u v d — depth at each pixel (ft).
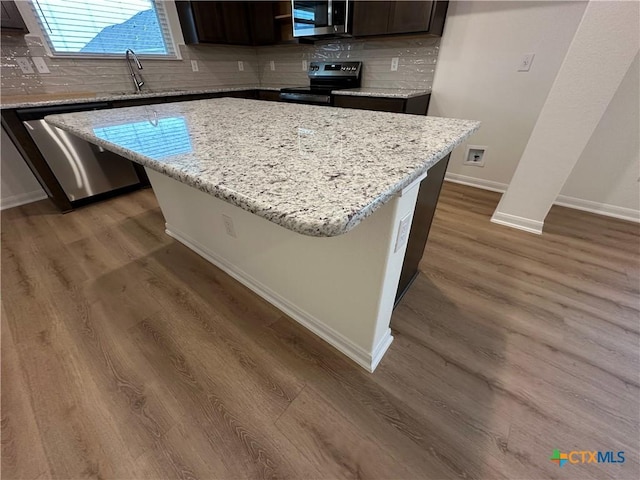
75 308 4.63
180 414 3.25
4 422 3.16
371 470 2.81
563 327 4.27
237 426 3.14
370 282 2.97
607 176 7.13
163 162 2.33
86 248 6.14
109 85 8.91
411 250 4.24
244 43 11.07
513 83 7.48
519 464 2.82
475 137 8.66
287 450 2.95
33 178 8.11
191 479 2.76
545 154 5.95
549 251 5.99
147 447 2.97
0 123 6.86
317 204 1.57
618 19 4.48
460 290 4.99
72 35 7.93
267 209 1.55
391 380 3.59
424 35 7.84
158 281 5.22
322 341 4.11
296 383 3.57
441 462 2.85
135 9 8.95
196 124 3.80
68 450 2.94
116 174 8.31
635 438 2.99
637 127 6.43
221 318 4.48
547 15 6.49
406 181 1.95
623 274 5.32
